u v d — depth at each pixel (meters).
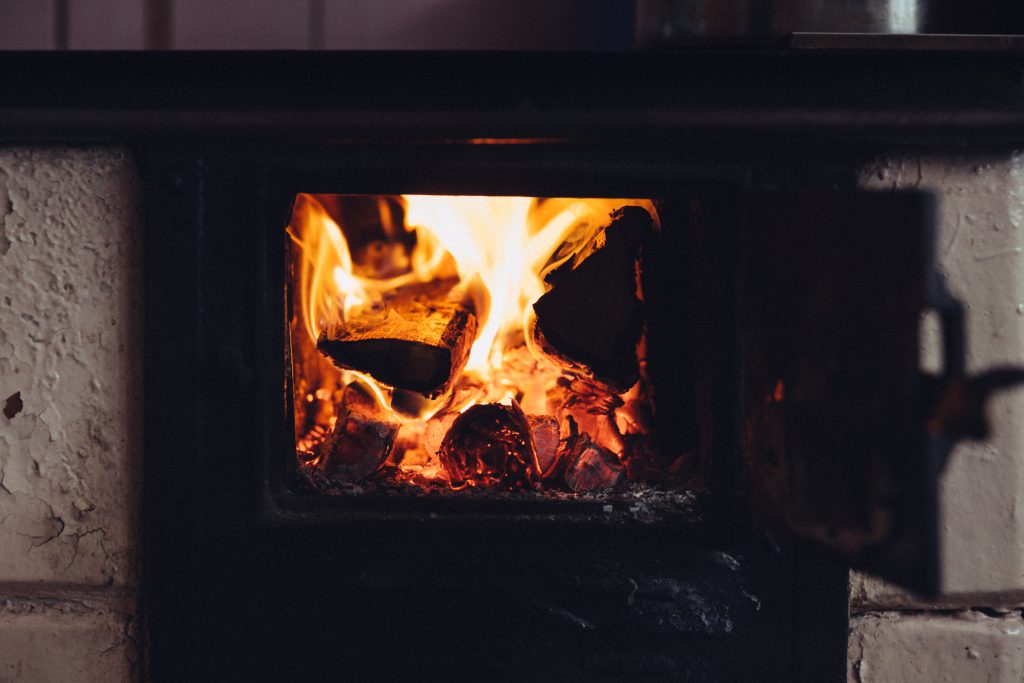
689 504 0.71
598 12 0.86
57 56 0.66
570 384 0.79
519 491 0.73
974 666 0.72
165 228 0.69
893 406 0.55
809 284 0.60
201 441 0.69
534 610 0.69
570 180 0.69
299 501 0.70
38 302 0.70
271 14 0.85
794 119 0.66
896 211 0.55
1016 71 0.67
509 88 0.66
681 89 0.66
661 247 0.76
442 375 0.74
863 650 0.72
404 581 0.69
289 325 0.72
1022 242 0.71
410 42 0.86
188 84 0.66
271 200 0.70
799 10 0.69
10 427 0.71
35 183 0.70
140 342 0.70
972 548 0.72
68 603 0.72
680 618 0.69
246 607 0.69
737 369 0.70
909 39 0.67
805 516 0.61
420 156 0.69
